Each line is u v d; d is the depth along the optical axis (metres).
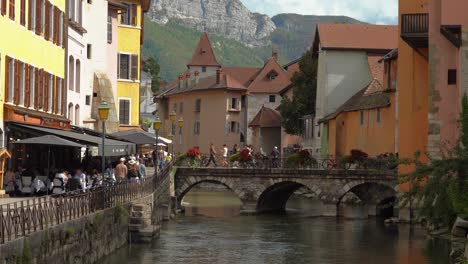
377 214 61.00
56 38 42.72
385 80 63.69
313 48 87.38
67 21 46.09
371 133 68.19
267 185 62.19
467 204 36.19
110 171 43.31
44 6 40.25
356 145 71.75
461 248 35.91
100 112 33.19
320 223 54.28
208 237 44.53
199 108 116.31
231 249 39.66
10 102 34.81
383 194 60.34
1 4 32.75
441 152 41.12
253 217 58.81
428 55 48.31
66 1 45.88
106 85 57.09
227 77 113.44
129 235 37.47
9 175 34.88
